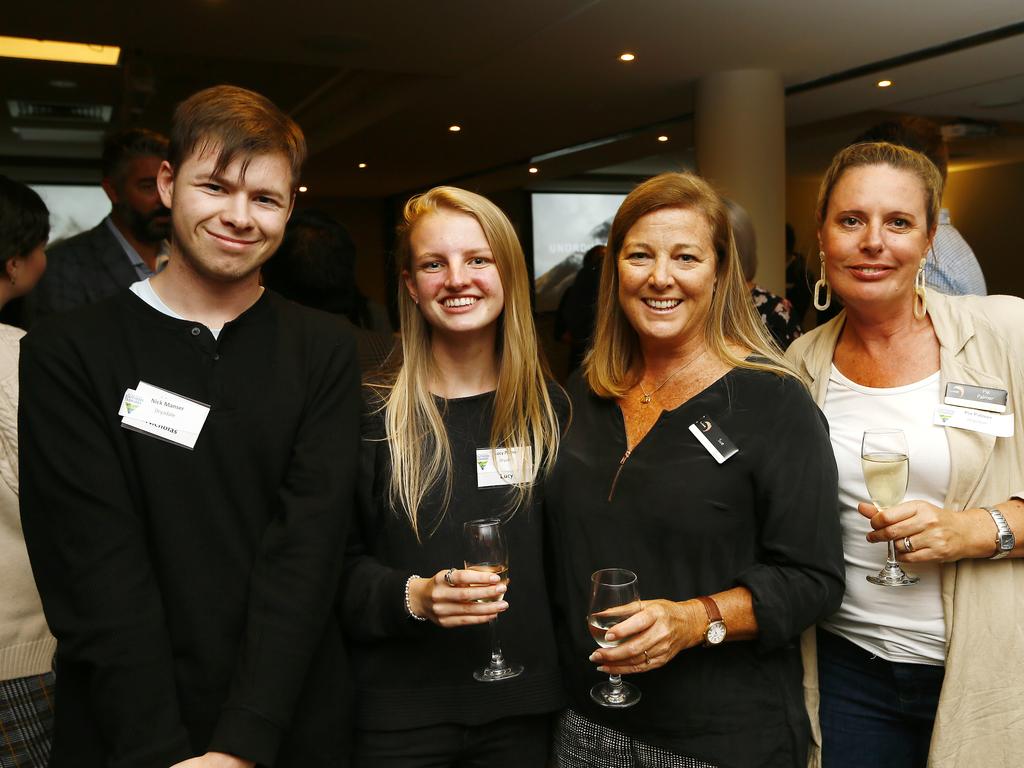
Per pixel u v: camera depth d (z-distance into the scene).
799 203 13.90
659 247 1.60
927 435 1.65
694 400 1.63
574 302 5.89
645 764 1.59
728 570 1.57
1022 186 13.32
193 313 1.50
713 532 1.56
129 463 1.43
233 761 1.39
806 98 7.66
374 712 1.65
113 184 2.99
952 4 5.18
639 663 1.44
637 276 1.62
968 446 1.61
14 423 1.78
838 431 1.75
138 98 8.34
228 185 1.42
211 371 1.48
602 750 1.64
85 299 3.04
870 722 1.73
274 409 1.51
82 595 1.39
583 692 1.66
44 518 1.43
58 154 12.52
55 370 1.41
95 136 11.55
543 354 1.91
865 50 6.18
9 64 7.73
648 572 1.59
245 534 1.49
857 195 1.64
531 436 1.77
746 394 1.61
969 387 1.62
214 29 5.43
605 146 10.38
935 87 7.29
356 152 10.59
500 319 1.80
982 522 1.55
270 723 1.41
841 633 1.76
